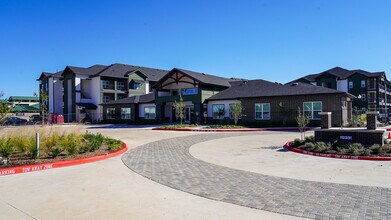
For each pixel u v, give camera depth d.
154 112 41.72
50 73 63.50
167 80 39.09
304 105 28.34
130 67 60.78
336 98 26.61
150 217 5.11
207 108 36.03
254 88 35.09
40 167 9.08
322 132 13.62
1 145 10.57
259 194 6.34
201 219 5.01
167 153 12.52
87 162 10.33
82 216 5.17
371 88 54.47
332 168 8.98
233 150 13.23
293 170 8.79
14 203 5.87
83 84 56.31
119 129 30.12
